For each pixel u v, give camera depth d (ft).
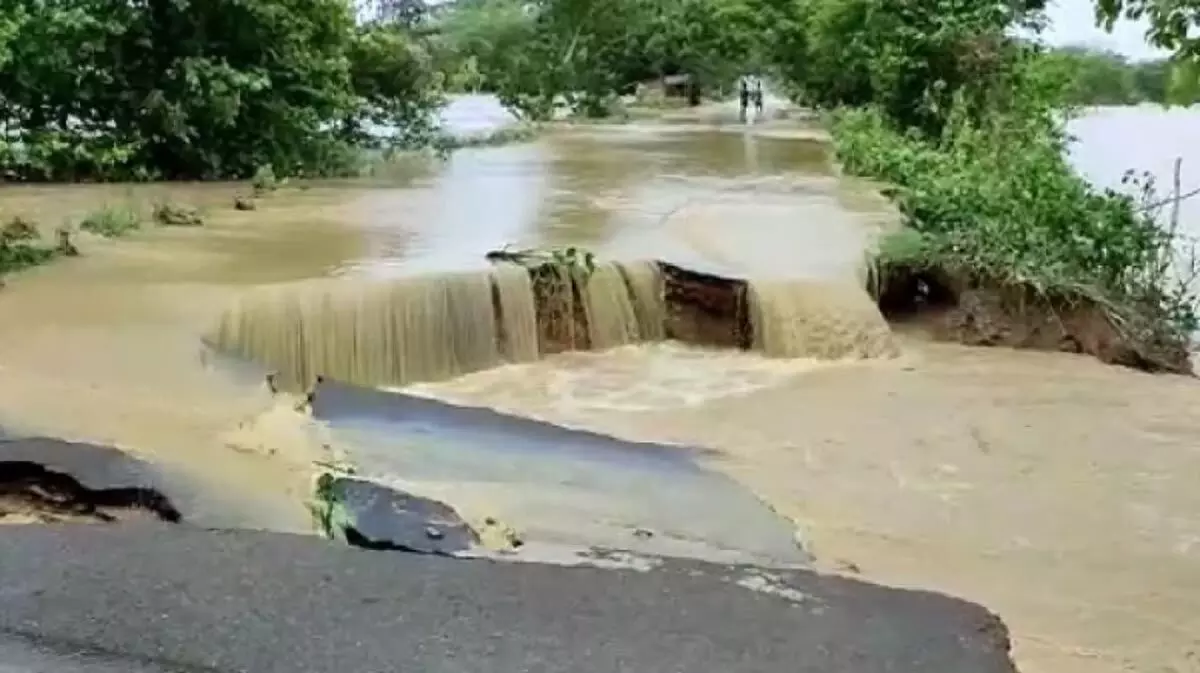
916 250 35.22
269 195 47.88
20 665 10.94
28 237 35.35
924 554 18.19
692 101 123.24
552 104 109.09
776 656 11.49
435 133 71.51
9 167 50.49
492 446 21.42
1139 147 58.08
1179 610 16.63
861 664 11.38
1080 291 32.65
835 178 55.83
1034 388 28.37
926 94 63.26
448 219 41.27
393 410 23.22
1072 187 37.27
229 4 52.06
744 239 37.86
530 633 11.82
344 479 17.74
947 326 33.58
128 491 16.21
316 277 30.48
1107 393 28.07
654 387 28.14
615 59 115.96
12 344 24.38
